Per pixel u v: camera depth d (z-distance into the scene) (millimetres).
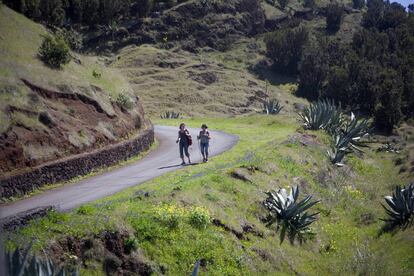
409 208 20438
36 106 19984
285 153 25250
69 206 14422
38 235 10648
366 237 20297
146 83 96750
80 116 22547
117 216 12812
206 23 129625
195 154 25250
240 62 119062
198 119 52562
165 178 18578
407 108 74062
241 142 30094
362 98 85188
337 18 141750
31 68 22328
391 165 33656
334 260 17875
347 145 32188
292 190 19484
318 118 34500
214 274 13266
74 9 116062
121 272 11555
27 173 16641
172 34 123750
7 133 17328
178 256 13055
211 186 17516
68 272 10359
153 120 53375
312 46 119625
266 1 156500
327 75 103250
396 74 85562
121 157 23156
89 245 11344
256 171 20938
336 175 27125
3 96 18906
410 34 119000
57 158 18984
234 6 137125
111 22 118875
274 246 16562
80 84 24375
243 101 93375
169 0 135125
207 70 105812
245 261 14578
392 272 16469
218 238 14438
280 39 117062
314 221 19953
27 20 28703
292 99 100562
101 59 109125
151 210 13922
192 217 14469
